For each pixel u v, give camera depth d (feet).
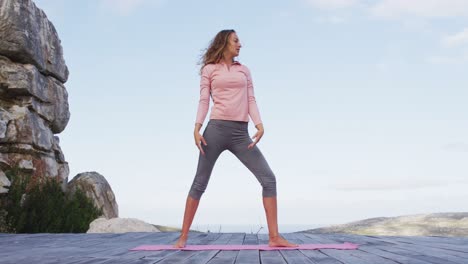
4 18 39.81
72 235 22.50
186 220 14.23
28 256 12.53
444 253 12.38
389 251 13.00
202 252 12.95
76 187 45.60
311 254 12.19
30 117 41.11
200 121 13.64
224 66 13.83
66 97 49.24
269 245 14.12
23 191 37.83
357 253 12.43
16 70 40.55
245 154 13.83
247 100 13.94
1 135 37.19
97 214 44.04
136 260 11.03
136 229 34.71
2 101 40.68
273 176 14.06
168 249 13.89
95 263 10.52
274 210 14.08
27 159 40.06
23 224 36.14
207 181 14.03
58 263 10.66
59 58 48.01
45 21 45.91
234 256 11.80
